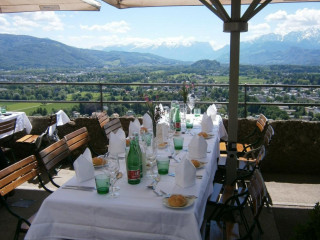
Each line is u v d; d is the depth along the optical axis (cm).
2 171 218
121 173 232
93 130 500
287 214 330
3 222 317
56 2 414
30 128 503
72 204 191
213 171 288
